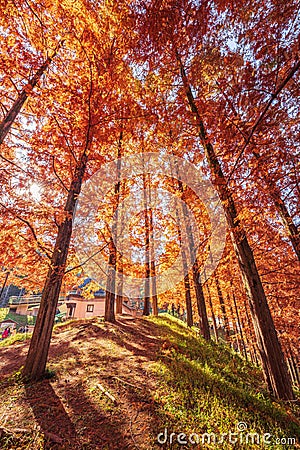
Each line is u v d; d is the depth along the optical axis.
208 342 8.48
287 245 7.85
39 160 6.12
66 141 5.66
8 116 5.12
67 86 5.22
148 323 9.55
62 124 5.69
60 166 6.39
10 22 4.33
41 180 6.32
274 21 2.96
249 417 3.54
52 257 5.20
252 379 5.85
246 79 3.36
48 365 5.04
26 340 8.85
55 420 3.26
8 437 2.89
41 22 4.46
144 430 3.08
